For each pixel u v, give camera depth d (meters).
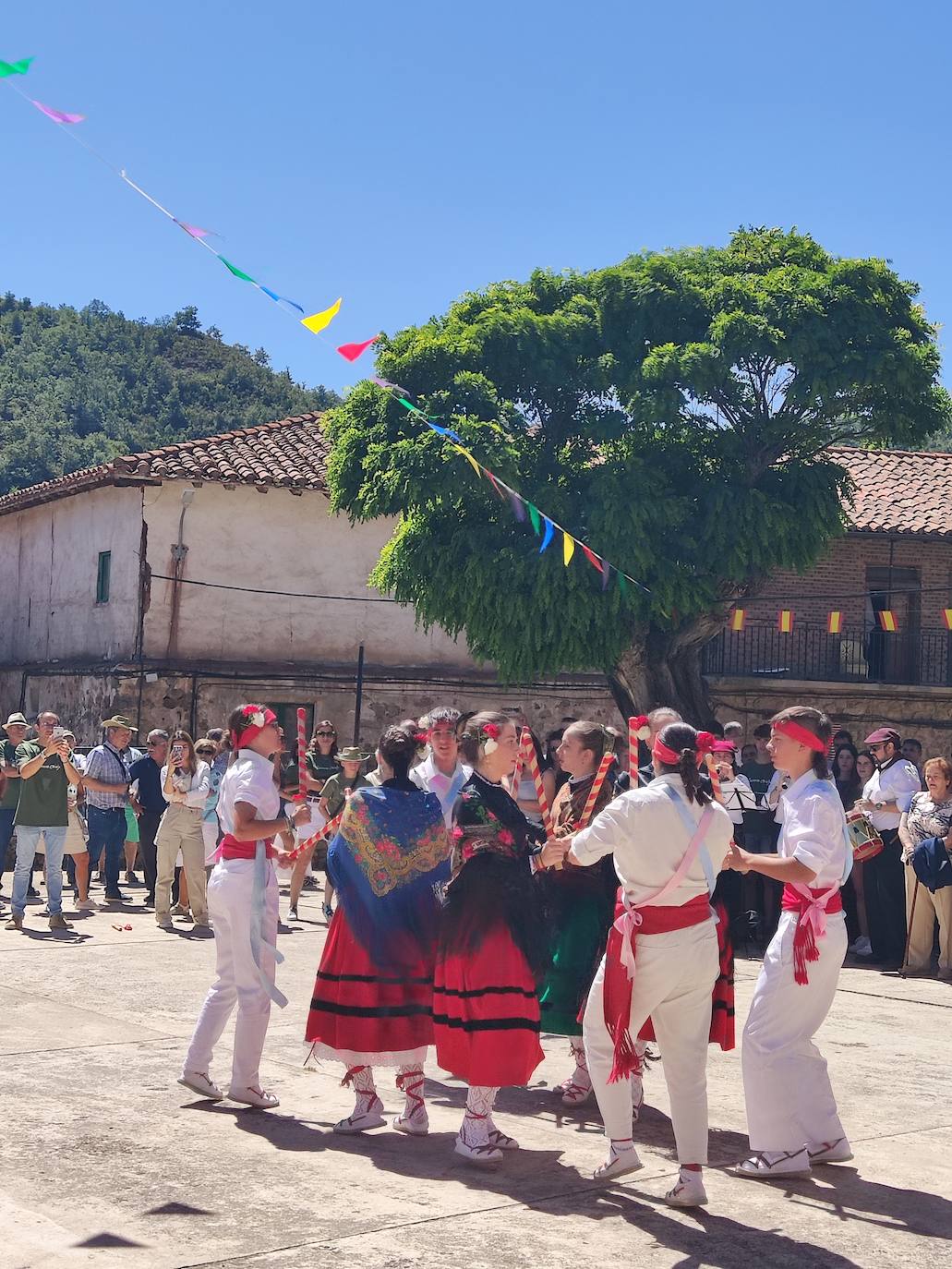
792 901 5.95
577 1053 6.91
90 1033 8.08
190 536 22.39
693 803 5.49
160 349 109.00
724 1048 6.68
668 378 17.09
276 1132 6.20
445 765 7.60
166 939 11.86
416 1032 6.18
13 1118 6.24
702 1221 5.20
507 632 17.34
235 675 22.20
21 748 12.91
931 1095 7.33
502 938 5.86
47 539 25.86
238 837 6.47
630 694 19.06
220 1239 4.78
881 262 17.86
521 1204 5.30
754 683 23.23
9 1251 4.58
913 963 11.73
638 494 17.16
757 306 17.25
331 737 14.18
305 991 9.74
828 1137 5.96
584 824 6.43
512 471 16.92
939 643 25.47
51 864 12.16
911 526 24.73
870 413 18.16
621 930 5.43
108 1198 5.19
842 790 15.10
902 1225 5.24
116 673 21.55
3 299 123.75
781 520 17.45
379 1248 4.75
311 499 23.23
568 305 18.39
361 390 18.31
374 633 23.62
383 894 6.18
